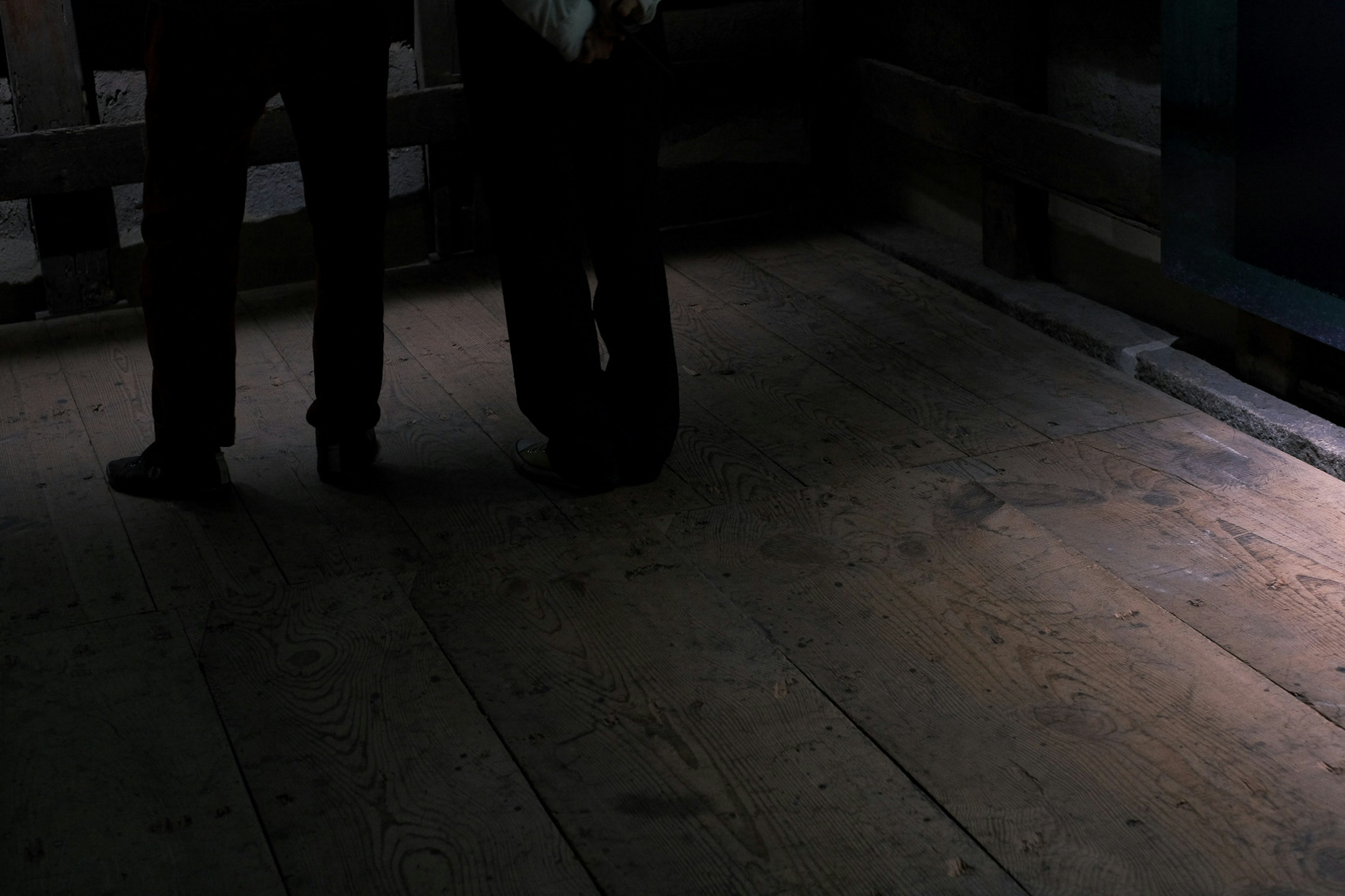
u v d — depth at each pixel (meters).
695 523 2.78
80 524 2.87
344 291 2.84
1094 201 3.51
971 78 4.08
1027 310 3.76
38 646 2.42
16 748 2.14
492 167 2.62
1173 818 1.88
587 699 2.22
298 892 1.82
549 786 2.01
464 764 2.07
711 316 3.96
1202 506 2.74
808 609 2.44
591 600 2.51
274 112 4.07
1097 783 1.96
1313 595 2.40
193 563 2.71
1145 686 2.17
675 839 1.89
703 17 4.61
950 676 2.23
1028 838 1.85
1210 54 2.88
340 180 2.74
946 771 2.00
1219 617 2.35
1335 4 2.57
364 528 2.83
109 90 4.00
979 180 4.19
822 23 4.59
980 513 2.76
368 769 2.07
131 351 3.83
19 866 1.88
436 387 3.54
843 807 1.93
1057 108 3.77
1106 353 3.48
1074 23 3.63
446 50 4.23
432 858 1.87
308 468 3.12
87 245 4.06
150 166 2.66
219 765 2.09
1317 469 2.88
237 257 2.82
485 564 2.66
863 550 2.64
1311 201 2.73
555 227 2.67
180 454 2.91
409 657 2.35
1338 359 2.97
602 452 2.88
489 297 4.18
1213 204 2.99
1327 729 2.04
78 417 3.40
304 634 2.44
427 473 3.07
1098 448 3.04
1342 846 1.81
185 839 1.93
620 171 2.63
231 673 2.33
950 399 3.33
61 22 3.80
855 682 2.22
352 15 2.59
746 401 3.38
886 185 4.67
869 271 4.27
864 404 3.33
